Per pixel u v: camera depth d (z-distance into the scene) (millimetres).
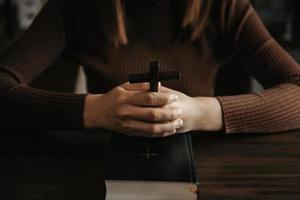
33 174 673
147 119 721
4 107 847
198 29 1115
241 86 1263
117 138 717
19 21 2221
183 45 1122
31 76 984
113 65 1092
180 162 628
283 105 870
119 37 1098
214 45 1155
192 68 1099
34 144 792
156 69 731
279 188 629
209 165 702
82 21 1117
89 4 1102
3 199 604
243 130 837
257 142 806
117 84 1070
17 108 841
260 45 1059
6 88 872
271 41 1064
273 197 605
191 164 626
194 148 772
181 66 1095
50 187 635
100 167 698
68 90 1128
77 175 670
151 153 652
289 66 988
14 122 842
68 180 655
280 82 968
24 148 773
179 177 591
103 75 1088
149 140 707
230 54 1171
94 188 632
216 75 1212
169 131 722
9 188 631
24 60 978
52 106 824
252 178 658
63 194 616
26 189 629
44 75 1164
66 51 1149
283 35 2168
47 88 1120
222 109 830
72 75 1195
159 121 723
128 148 669
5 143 793
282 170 687
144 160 631
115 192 591
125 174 598
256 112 843
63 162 717
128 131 731
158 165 618
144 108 729
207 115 816
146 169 608
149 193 590
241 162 714
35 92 857
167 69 1082
